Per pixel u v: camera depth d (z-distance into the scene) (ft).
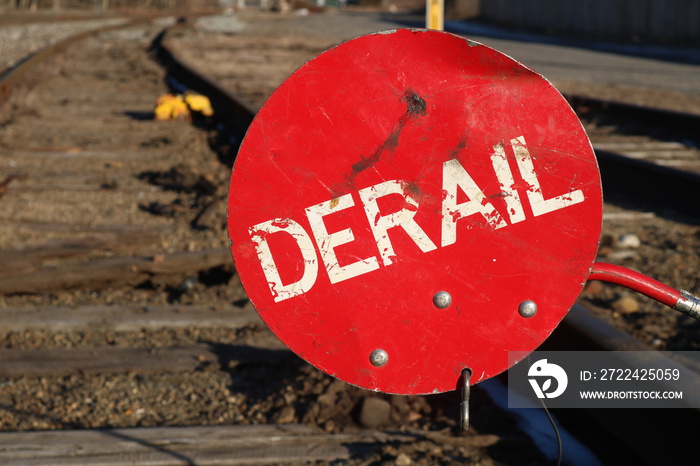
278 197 5.21
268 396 10.43
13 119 32.63
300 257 5.27
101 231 17.88
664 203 21.45
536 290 5.33
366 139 5.21
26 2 185.37
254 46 80.69
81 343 12.49
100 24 118.83
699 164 26.45
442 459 8.73
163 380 11.21
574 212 5.23
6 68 50.19
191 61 60.44
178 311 13.52
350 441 9.13
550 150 5.19
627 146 29.35
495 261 5.31
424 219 5.27
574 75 57.06
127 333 12.87
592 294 14.29
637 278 5.80
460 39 5.09
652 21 97.09
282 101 5.14
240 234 5.22
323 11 225.97
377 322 5.36
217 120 34.24
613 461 8.88
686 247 17.40
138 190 21.91
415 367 5.44
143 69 57.11
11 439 9.11
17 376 11.22
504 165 5.22
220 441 9.07
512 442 9.14
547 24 121.90
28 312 13.34
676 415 8.16
